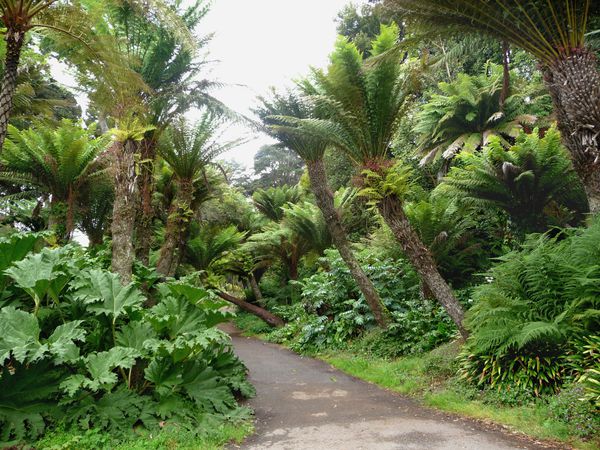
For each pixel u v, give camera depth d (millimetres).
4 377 3750
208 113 10352
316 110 8836
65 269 4684
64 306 4914
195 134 10625
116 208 7449
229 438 3955
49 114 13125
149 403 4223
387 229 9844
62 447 3430
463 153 8914
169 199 12922
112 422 3885
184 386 4559
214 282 14883
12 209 13070
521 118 10297
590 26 7324
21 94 11156
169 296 5270
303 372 7168
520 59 11695
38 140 10727
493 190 8609
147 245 9844
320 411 4848
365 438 3852
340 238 8703
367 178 6770
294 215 13211
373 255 10234
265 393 5766
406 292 9398
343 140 7074
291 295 15047
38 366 3906
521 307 4828
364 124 6902
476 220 10375
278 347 10359
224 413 4484
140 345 4605
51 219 10859
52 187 11109
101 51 6297
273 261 16156
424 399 5070
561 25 5043
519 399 4344
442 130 11516
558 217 8992
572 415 3717
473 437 3725
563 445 3396
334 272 9891
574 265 4738
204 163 11117
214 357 5352
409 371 6254
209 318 5102
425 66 7043
